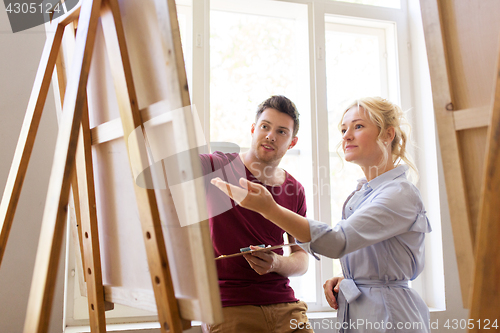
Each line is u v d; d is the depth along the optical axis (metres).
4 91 1.32
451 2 0.71
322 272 1.65
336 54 1.85
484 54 0.65
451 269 1.65
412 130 1.81
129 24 0.72
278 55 1.78
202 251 0.62
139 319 1.45
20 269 1.28
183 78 0.64
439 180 1.68
